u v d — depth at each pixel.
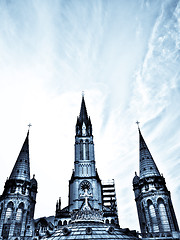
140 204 65.19
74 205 73.62
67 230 27.88
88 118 101.69
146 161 69.56
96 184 79.31
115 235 27.89
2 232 53.88
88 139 92.06
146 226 59.19
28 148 75.56
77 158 85.69
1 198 61.38
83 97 116.56
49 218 88.00
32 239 52.25
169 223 56.25
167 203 60.12
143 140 76.75
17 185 62.09
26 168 68.19
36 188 74.81
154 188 62.56
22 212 59.31
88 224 30.41
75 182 79.12
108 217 71.00
